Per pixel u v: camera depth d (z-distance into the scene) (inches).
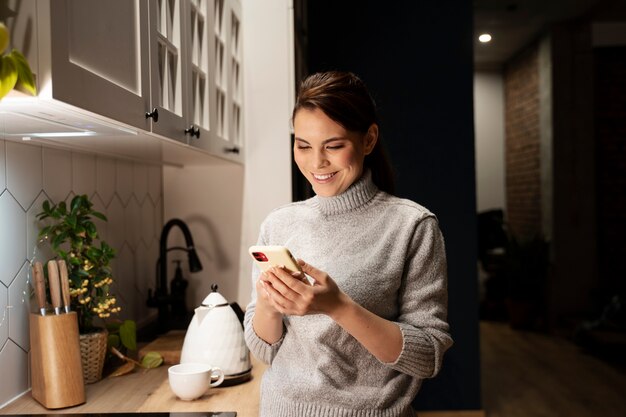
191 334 63.6
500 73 317.1
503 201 316.5
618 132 255.8
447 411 145.5
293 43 96.2
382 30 142.9
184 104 63.1
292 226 50.1
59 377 54.3
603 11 236.4
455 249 143.8
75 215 61.6
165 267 87.4
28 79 34.0
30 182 60.4
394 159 143.6
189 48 65.4
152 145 63.1
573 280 251.9
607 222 256.4
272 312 47.0
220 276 97.3
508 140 310.2
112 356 72.6
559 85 249.3
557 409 165.2
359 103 44.1
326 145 44.3
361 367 46.5
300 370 47.9
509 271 265.6
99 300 63.8
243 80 95.8
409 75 143.2
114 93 44.0
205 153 73.5
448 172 143.3
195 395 57.5
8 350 56.1
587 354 221.8
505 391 181.3
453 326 144.6
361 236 47.3
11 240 56.9
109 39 43.9
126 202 84.4
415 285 46.8
